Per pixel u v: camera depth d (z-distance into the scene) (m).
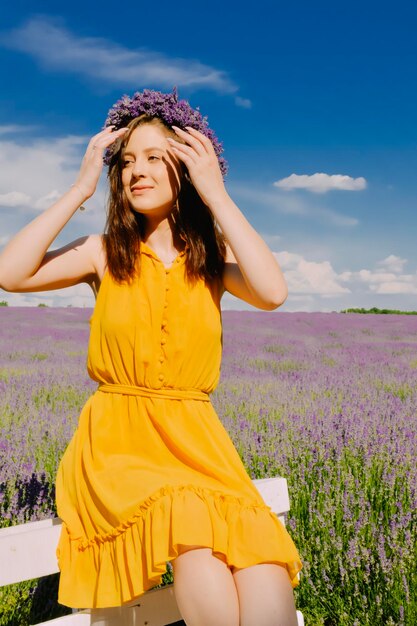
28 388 5.61
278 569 1.37
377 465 3.44
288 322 13.20
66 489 1.64
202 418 1.63
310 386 6.05
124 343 1.60
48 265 1.67
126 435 1.58
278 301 1.64
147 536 1.36
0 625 2.30
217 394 5.52
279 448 3.64
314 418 4.34
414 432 4.04
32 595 2.39
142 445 1.56
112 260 1.66
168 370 1.60
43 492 3.08
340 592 2.54
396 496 3.15
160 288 1.63
